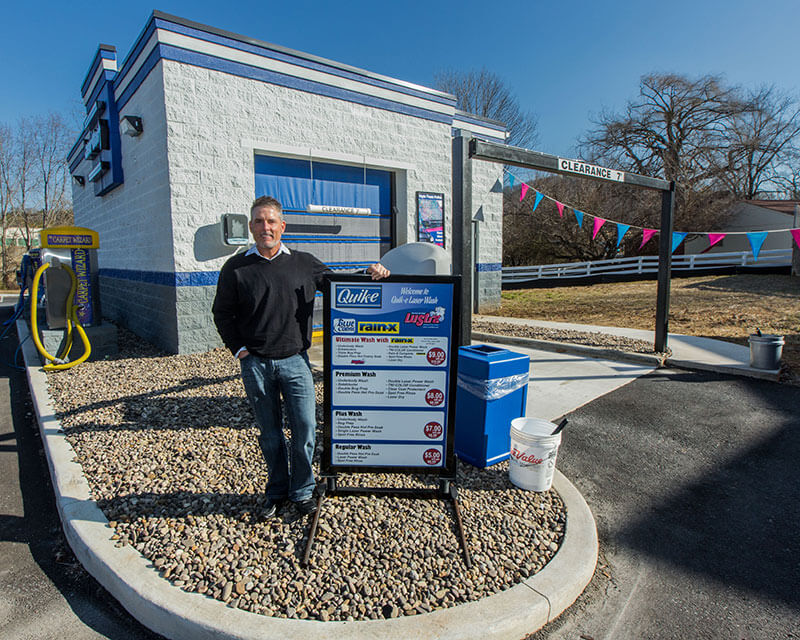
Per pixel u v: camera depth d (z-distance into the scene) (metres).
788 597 2.59
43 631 2.37
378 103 8.89
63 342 6.82
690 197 26.16
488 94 35.41
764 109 30.89
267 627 2.17
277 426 2.97
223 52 7.20
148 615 2.36
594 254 28.53
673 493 3.66
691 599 2.58
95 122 10.46
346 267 9.06
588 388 6.08
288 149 7.91
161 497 3.20
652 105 29.11
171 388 5.50
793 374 6.47
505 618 2.26
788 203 27.38
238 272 2.76
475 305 12.44
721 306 12.46
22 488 3.79
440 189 9.99
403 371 3.04
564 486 3.53
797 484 3.77
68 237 6.96
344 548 2.71
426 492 3.24
